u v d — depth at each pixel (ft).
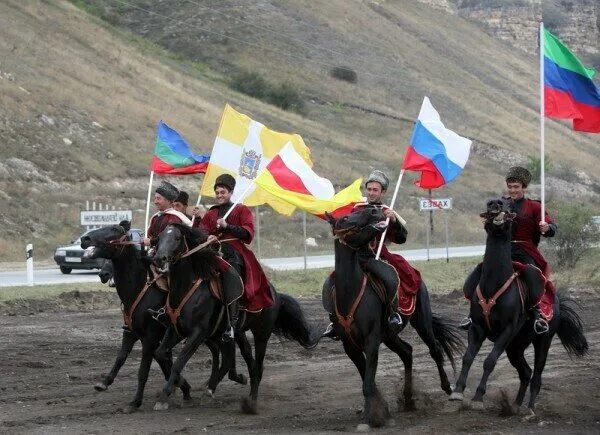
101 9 289.94
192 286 37.63
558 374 47.80
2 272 104.53
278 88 258.37
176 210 41.24
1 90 162.91
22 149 148.46
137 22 297.94
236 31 300.40
